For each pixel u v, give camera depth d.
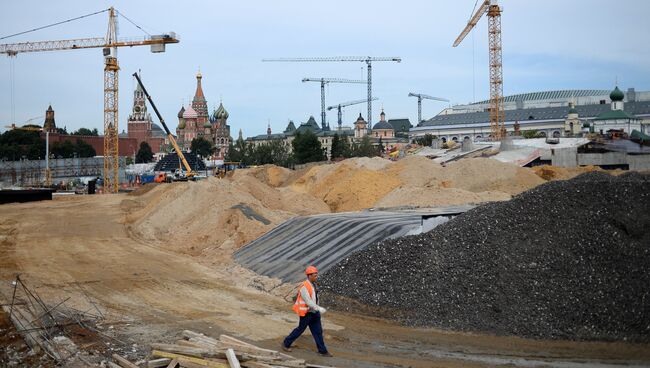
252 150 163.50
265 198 46.09
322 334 14.59
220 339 14.48
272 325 17.23
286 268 23.16
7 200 67.31
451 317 16.34
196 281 23.67
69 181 124.62
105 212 52.75
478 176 47.66
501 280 17.00
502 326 15.49
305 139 130.50
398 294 17.81
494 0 133.25
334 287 19.08
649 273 15.67
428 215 23.36
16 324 17.30
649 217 17.92
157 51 112.12
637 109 183.62
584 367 12.76
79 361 14.30
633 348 13.72
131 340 15.97
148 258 29.19
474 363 13.34
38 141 174.50
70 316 18.17
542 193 20.56
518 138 103.19
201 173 129.88
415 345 14.83
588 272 16.41
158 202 45.00
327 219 28.52
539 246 17.88
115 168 107.69
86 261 28.34
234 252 28.73
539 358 13.47
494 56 134.38
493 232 19.03
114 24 111.69
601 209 18.73
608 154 73.38
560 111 193.88
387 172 52.41
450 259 18.38
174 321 17.86
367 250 20.14
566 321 15.15
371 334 15.84
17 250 31.83
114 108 110.19
